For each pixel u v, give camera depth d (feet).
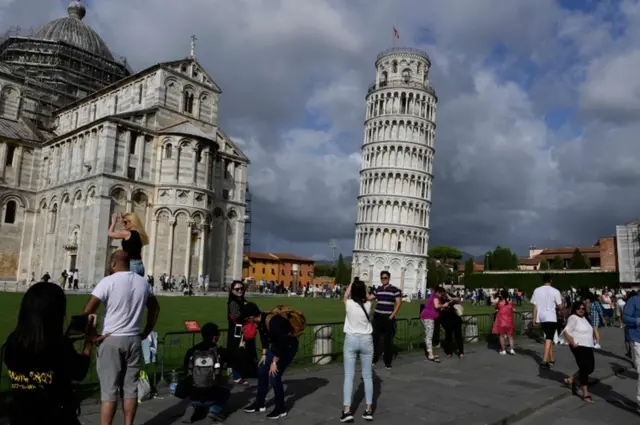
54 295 21.29
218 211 219.00
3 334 63.16
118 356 26.66
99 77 273.95
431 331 61.11
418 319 74.08
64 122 251.80
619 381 55.01
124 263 28.27
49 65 255.70
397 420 35.37
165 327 79.46
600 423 38.04
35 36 268.21
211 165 205.87
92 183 182.09
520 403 41.47
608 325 124.88
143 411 35.17
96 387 40.01
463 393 44.45
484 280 353.72
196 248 195.31
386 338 54.85
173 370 42.57
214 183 217.36
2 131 215.31
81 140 196.65
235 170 230.48
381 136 344.69
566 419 38.93
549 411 41.22
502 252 420.77
